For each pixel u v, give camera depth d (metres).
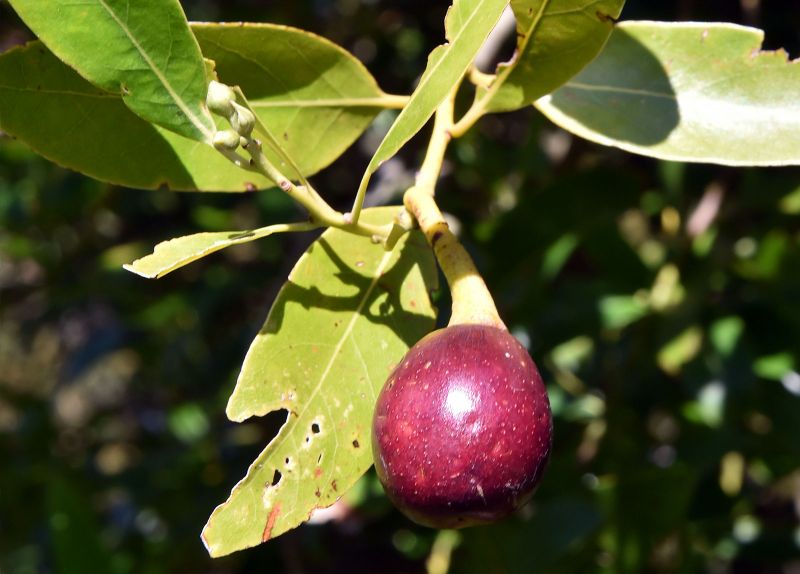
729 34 0.16
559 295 0.28
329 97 0.17
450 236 0.13
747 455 0.29
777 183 0.28
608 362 0.30
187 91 0.13
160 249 0.12
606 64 0.16
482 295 0.13
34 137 0.15
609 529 0.25
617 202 0.26
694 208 0.31
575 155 0.30
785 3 0.30
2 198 0.41
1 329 0.69
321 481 0.14
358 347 0.14
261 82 0.16
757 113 0.15
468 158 0.31
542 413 0.12
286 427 0.14
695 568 0.28
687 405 0.27
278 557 0.35
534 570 0.25
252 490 0.13
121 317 0.43
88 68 0.13
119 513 0.40
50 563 0.39
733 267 0.28
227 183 0.16
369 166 0.13
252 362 0.14
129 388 0.51
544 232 0.26
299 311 0.14
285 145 0.17
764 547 0.30
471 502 0.12
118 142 0.16
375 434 0.12
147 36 0.13
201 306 0.38
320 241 0.15
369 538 0.34
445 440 0.12
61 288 0.42
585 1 0.14
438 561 0.30
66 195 0.41
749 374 0.26
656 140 0.16
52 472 0.42
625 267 0.28
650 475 0.24
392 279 0.15
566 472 0.28
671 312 0.28
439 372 0.12
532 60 0.14
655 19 0.30
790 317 0.27
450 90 0.12
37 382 0.78
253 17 0.35
